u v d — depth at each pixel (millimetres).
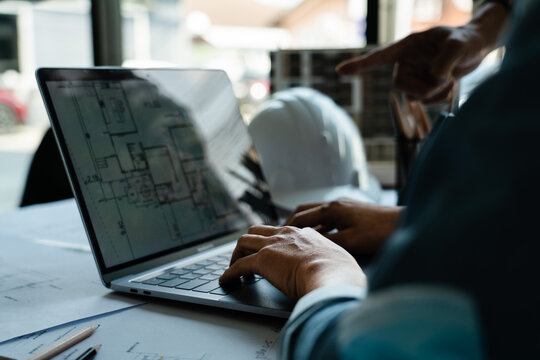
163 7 4977
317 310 298
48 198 1252
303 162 1026
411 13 1510
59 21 3387
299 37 5016
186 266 592
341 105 1296
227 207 750
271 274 452
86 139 573
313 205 704
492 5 844
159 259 604
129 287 521
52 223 923
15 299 517
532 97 182
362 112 1293
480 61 808
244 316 468
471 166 190
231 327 445
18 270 625
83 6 3273
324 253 432
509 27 210
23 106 4137
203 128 763
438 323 188
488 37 794
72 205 1110
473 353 185
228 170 783
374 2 1508
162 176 659
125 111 641
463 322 184
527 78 185
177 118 721
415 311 192
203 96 788
